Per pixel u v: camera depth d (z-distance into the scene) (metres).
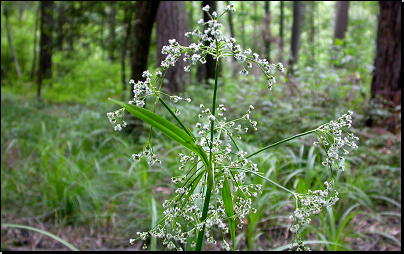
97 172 3.95
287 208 3.44
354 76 5.68
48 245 2.90
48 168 3.73
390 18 5.87
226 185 1.10
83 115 6.56
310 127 4.55
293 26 16.03
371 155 4.33
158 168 4.00
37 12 16.70
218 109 1.18
